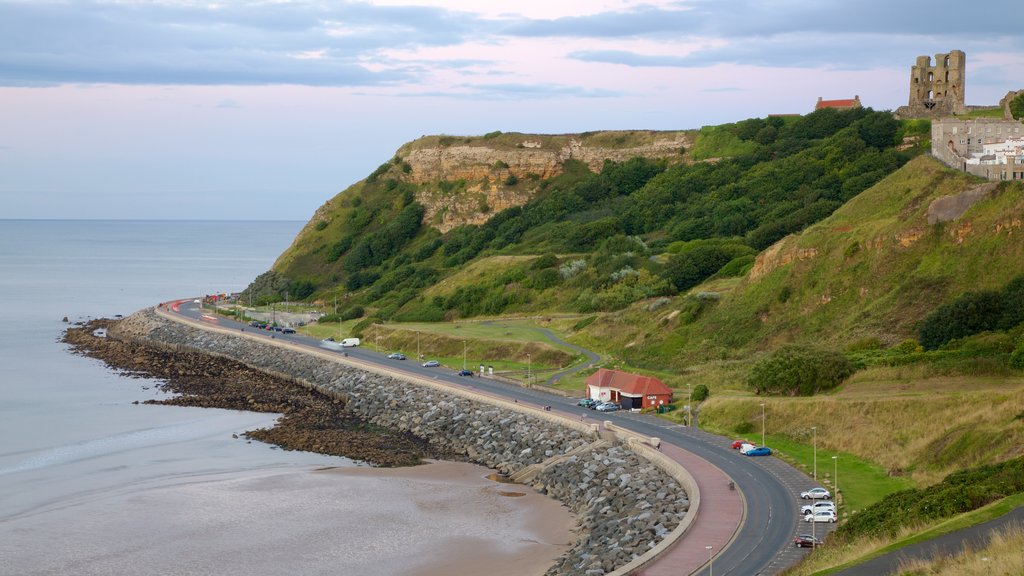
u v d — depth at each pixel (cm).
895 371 12838
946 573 6047
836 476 9744
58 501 11119
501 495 11319
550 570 8750
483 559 9200
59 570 9044
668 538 8294
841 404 11844
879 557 6619
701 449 11388
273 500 11156
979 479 8369
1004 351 12688
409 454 13312
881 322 14650
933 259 15188
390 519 10456
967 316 13488
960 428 10388
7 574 8944
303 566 9138
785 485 9869
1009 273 14150
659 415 13412
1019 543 6316
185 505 10956
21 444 13875
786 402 12331
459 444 13675
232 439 14212
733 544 8194
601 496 10462
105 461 12938
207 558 9356
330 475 12256
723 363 15438
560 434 12619
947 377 12394
